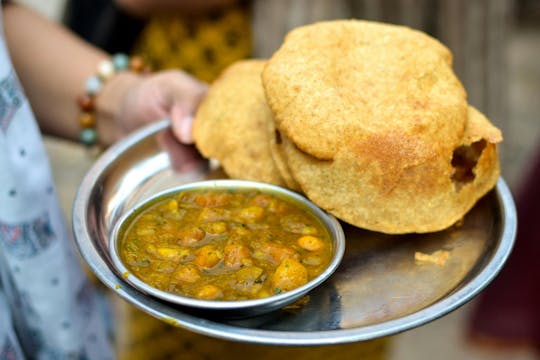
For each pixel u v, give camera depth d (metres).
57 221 0.49
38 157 0.47
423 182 0.48
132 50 0.85
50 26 0.66
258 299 0.41
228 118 0.55
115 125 0.65
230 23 0.80
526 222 0.86
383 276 0.47
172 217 0.48
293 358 0.71
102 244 0.47
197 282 0.43
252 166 0.53
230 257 0.44
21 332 0.52
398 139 0.47
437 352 0.98
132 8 0.77
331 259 0.45
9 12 0.64
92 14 0.80
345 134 0.48
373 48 0.52
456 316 1.05
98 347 0.55
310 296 0.45
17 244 0.47
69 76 0.65
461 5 0.82
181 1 0.76
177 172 0.55
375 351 0.73
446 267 0.47
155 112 0.62
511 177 1.23
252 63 0.60
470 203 0.50
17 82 0.46
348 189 0.48
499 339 0.94
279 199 0.50
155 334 0.73
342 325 0.43
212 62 0.83
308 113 0.48
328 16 0.80
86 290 0.53
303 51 0.50
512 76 1.76
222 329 0.41
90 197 0.51
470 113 0.52
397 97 0.49
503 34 0.86
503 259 0.46
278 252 0.45
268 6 0.79
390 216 0.48
